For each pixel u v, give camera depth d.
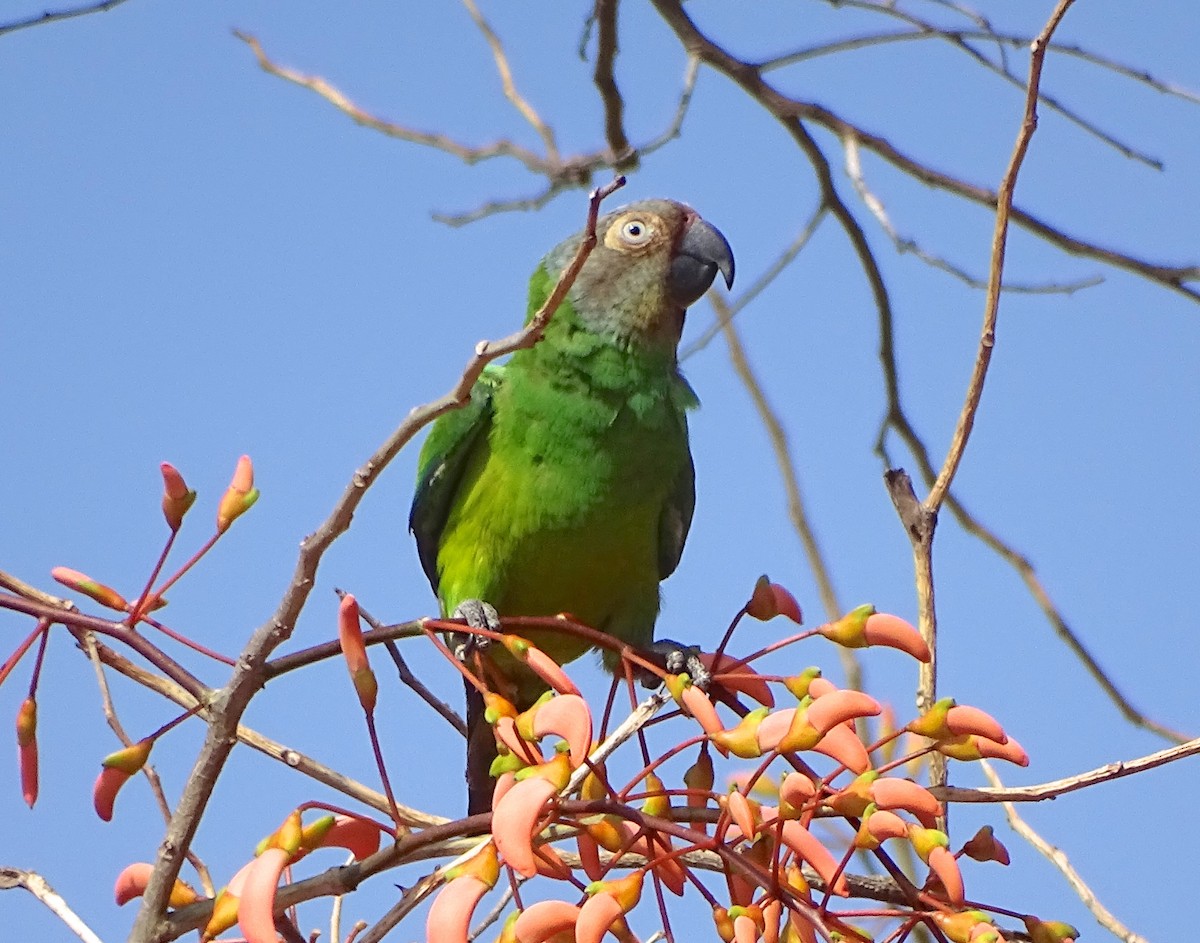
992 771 8.17
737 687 6.89
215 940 5.38
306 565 5.95
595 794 5.96
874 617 6.25
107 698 7.35
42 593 7.24
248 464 6.53
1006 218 7.34
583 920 5.06
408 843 5.75
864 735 8.04
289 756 7.88
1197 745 6.34
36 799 6.31
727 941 5.36
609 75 11.13
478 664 6.73
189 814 6.03
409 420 5.81
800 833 5.47
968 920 5.30
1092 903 7.46
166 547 6.36
